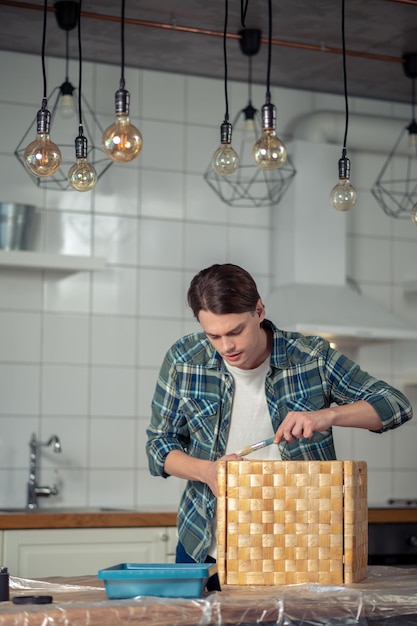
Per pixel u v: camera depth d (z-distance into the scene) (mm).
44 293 4391
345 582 1994
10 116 4391
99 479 4402
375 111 5109
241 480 2016
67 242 4441
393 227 5066
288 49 4332
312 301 4449
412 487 4941
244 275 2197
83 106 4504
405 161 5113
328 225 4652
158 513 3818
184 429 2498
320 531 2002
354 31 4129
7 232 4117
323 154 4672
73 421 4383
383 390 2295
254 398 2412
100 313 4473
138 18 3949
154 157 4629
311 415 2121
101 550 3740
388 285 5027
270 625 1729
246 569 1995
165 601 1720
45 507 4289
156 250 4590
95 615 1659
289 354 2410
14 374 4316
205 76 4734
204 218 4688
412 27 4070
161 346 4555
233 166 2838
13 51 4398
